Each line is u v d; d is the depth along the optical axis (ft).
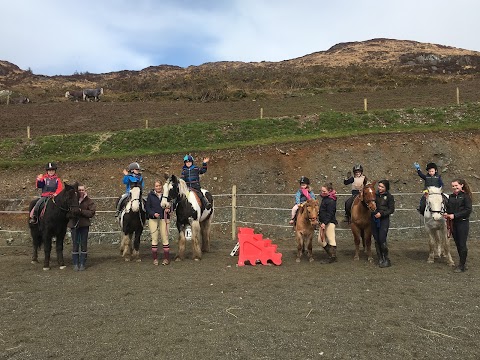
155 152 65.21
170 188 33.37
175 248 42.73
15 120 99.66
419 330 18.66
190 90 147.54
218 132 76.07
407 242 43.39
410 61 230.48
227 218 51.78
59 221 32.68
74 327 19.63
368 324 19.43
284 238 47.65
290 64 281.13
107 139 75.31
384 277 28.73
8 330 19.44
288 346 17.01
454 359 15.81
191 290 25.93
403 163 59.98
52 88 179.32
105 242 47.60
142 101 130.52
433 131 66.28
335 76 167.32
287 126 77.51
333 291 25.27
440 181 32.96
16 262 36.17
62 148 72.90
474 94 104.53
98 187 57.26
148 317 20.80
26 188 57.47
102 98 136.26
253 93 133.08
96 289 26.63
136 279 29.17
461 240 30.04
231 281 28.14
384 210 32.17
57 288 27.17
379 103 100.89
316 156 61.52
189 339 17.84
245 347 16.96
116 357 16.24
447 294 24.29
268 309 21.83
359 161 60.59
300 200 35.35
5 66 252.42
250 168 59.72
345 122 77.92
